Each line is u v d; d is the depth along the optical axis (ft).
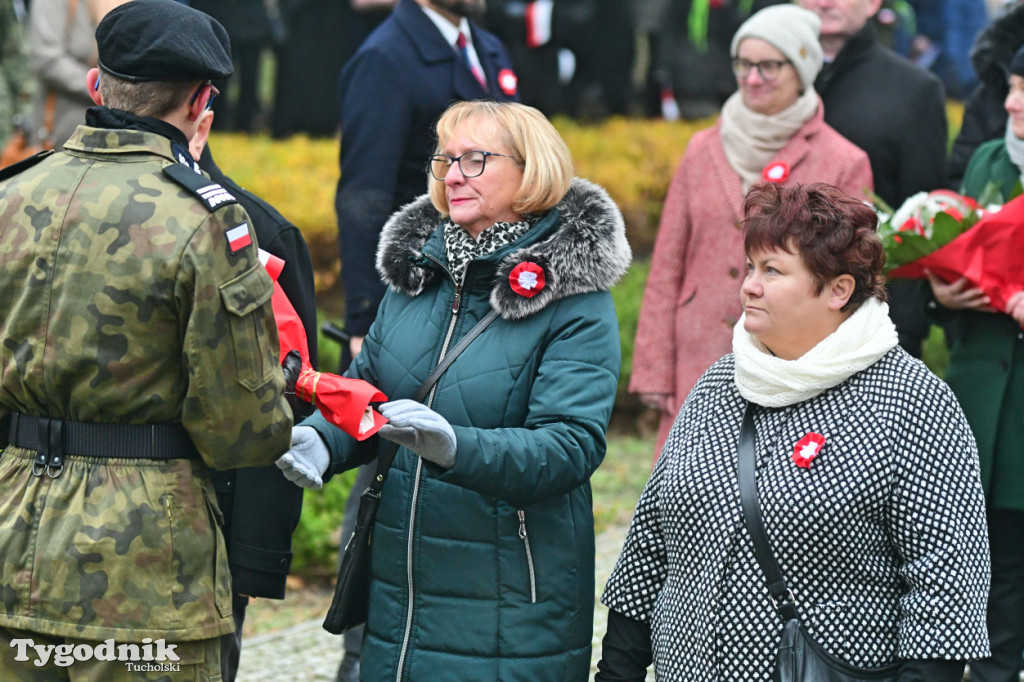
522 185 11.94
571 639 12.05
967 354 16.58
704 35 43.52
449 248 12.21
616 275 11.99
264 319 10.61
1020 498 15.99
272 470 12.54
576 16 41.75
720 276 18.21
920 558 10.25
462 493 11.85
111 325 10.16
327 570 23.72
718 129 18.74
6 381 10.52
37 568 10.29
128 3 10.93
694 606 10.75
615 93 44.19
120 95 10.91
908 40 42.88
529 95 41.47
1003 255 15.74
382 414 11.00
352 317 17.62
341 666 16.75
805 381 10.50
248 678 18.54
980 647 10.23
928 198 16.69
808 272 10.54
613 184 38.29
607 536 25.48
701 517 10.75
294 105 39.22
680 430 11.37
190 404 10.32
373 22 31.63
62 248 10.29
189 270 10.13
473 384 11.88
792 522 10.37
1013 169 17.51
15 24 31.30
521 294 11.73
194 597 10.53
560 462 11.37
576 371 11.75
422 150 17.97
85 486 10.39
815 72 18.11
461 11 18.30
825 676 10.28
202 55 10.91
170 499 10.48
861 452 10.34
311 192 33.47
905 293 18.19
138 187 10.37
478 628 11.84
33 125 24.16
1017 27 19.72
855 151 18.15
